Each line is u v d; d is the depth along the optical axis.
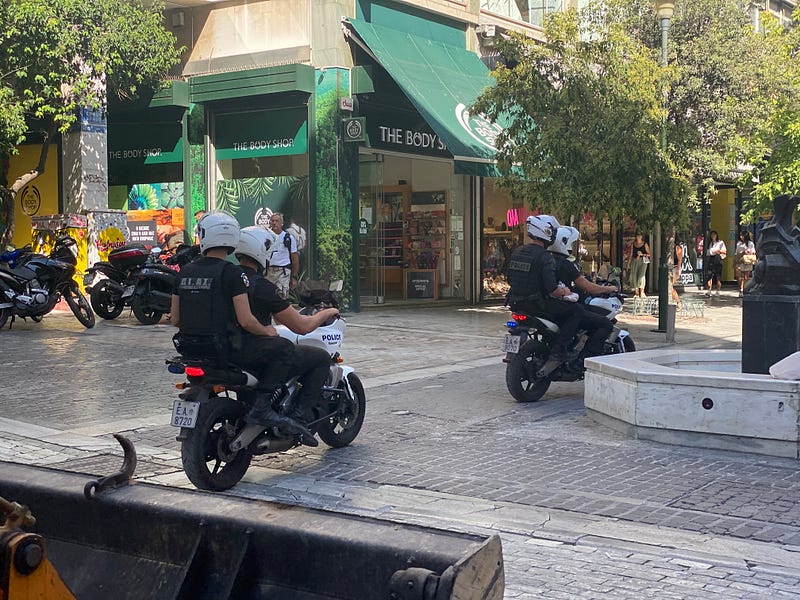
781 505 5.99
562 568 4.86
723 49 20.05
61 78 17.36
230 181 20.34
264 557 2.55
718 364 9.51
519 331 9.48
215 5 20.47
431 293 22.38
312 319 6.68
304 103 19.36
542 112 17.06
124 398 9.55
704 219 32.38
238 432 6.32
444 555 2.25
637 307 20.31
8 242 19.06
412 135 20.77
